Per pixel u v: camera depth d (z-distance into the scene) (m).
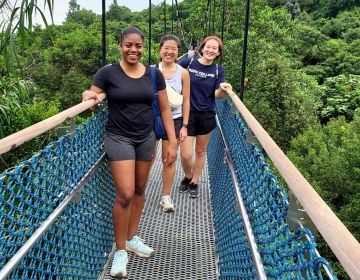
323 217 0.85
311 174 11.36
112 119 2.15
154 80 2.29
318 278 0.87
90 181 2.15
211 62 3.12
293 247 1.06
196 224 3.02
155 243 2.73
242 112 2.08
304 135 13.48
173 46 2.81
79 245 1.94
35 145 4.66
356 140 11.43
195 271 2.45
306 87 21.09
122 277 2.27
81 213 1.97
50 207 1.57
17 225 1.28
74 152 1.86
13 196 1.24
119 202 2.15
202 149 3.34
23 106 5.58
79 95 21.02
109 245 2.59
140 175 2.28
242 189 2.00
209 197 3.48
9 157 4.61
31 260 1.38
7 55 2.63
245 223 1.70
